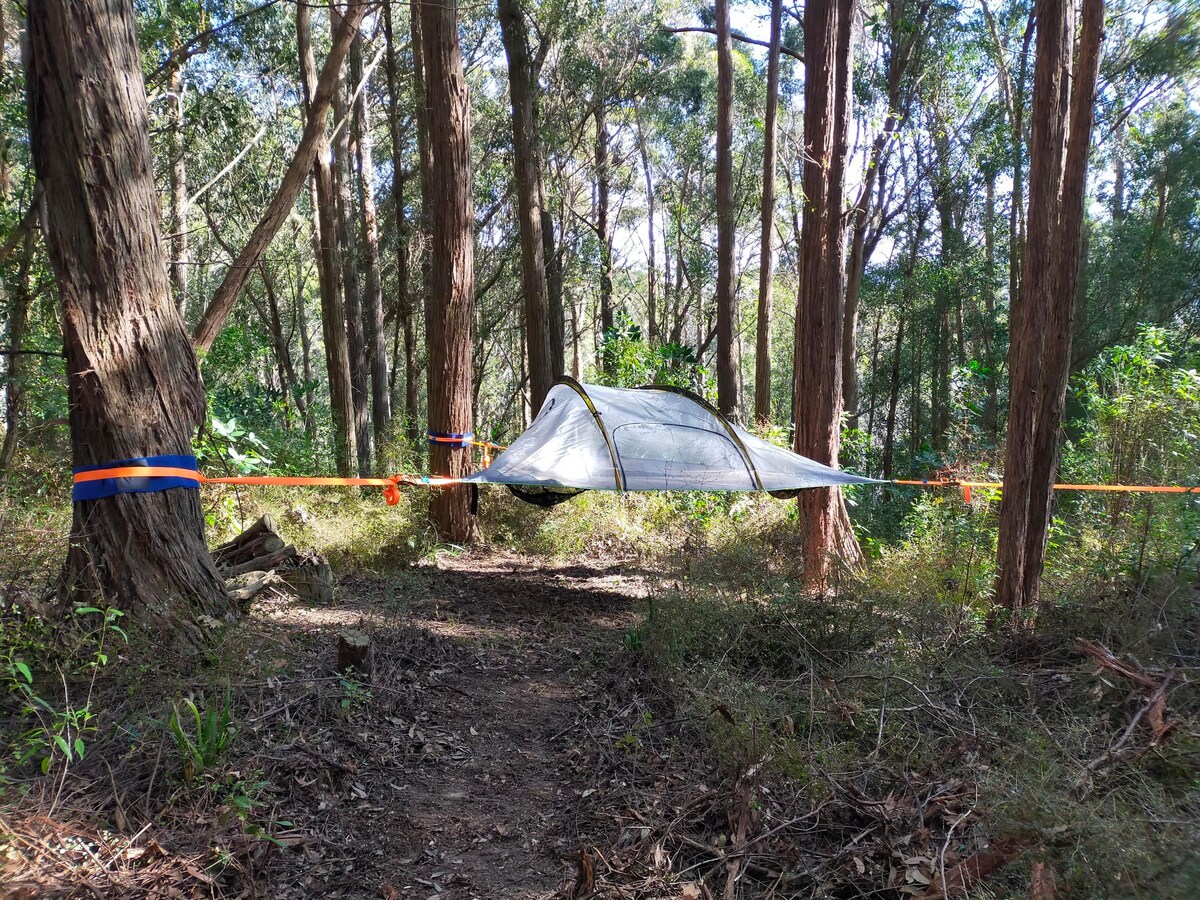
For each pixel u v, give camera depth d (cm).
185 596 436
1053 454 538
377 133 2272
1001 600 536
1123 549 581
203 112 1439
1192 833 225
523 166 1267
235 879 275
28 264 578
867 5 1617
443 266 943
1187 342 1277
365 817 327
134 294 436
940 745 349
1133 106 1066
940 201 2070
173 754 317
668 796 334
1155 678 361
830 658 454
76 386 428
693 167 2809
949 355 2373
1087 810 245
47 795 291
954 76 1880
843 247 790
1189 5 742
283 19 1568
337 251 1448
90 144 421
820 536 752
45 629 373
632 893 273
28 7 418
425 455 1271
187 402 457
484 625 602
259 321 2692
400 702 423
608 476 696
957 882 248
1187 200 1349
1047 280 535
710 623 476
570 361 3681
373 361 1697
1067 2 525
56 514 590
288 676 405
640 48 2052
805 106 793
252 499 809
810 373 812
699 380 1348
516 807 347
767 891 266
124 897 252
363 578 690
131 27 445
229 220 2214
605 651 540
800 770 311
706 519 939
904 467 2128
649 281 3052
